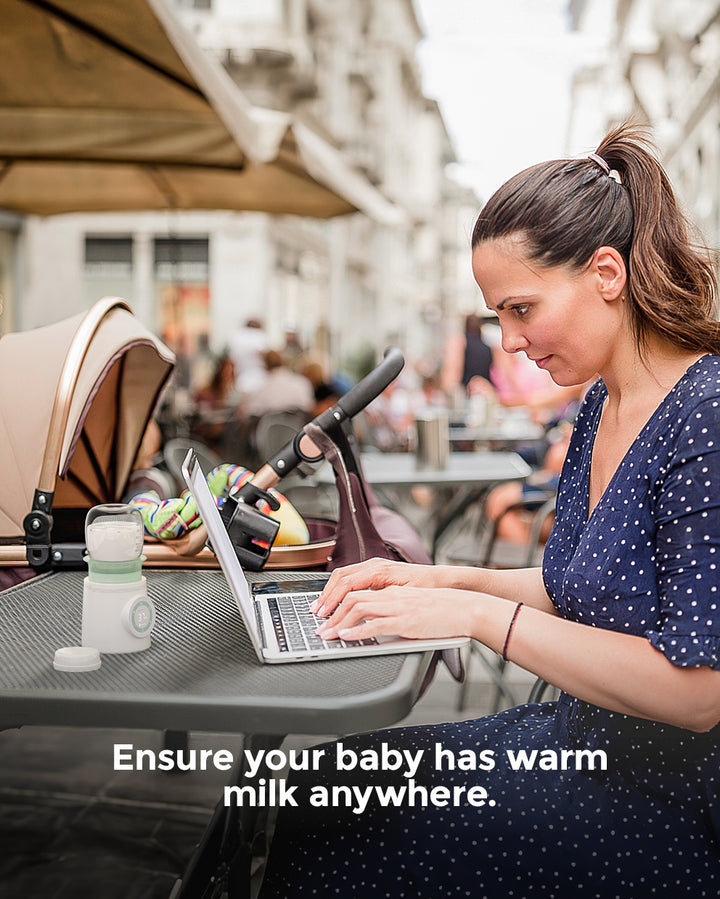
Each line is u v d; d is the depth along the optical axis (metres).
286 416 6.43
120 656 1.19
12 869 2.15
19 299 12.27
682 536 1.10
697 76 17.48
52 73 3.96
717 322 1.20
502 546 3.73
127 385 2.15
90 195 5.60
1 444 1.72
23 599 1.49
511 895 1.16
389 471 3.94
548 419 6.75
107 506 1.28
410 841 1.18
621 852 1.15
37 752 2.86
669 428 1.16
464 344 7.63
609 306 1.22
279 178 5.57
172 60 3.76
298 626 1.30
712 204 15.63
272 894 1.17
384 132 35.78
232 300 16.11
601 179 1.22
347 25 26.72
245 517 1.62
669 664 1.09
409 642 1.20
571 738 1.26
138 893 2.06
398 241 40.84
